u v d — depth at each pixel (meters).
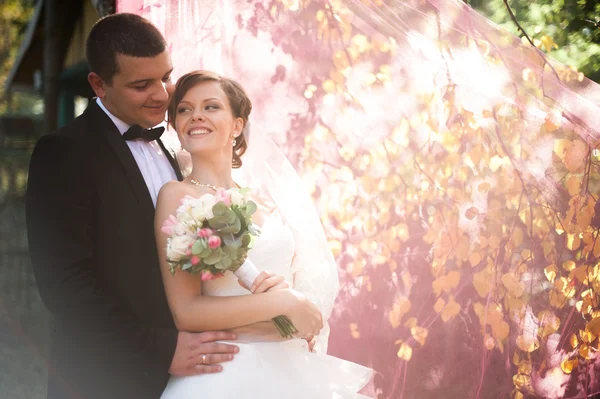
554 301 3.06
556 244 3.06
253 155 2.75
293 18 3.31
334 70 3.36
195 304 2.20
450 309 3.11
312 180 3.43
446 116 3.12
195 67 3.06
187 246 2.10
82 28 9.36
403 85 3.26
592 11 4.08
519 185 3.08
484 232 3.10
